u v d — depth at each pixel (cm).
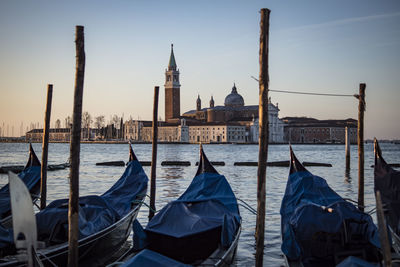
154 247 1257
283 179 3853
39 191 2139
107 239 1412
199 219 1323
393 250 1255
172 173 4481
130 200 1773
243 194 2895
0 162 6259
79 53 1173
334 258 1151
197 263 1180
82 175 4366
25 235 970
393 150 13812
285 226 1384
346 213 1242
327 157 8531
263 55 1280
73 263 1113
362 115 2050
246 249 1570
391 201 1616
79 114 1160
